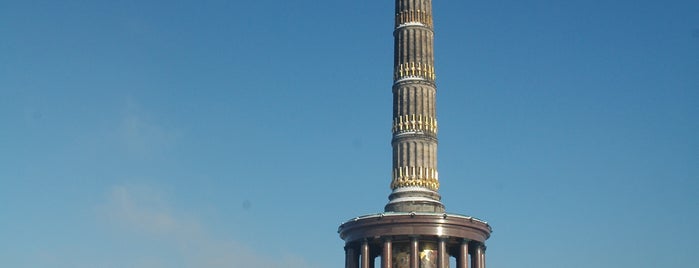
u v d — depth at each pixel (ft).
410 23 324.80
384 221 297.33
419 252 295.89
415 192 306.14
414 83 317.42
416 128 313.12
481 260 305.73
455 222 297.53
